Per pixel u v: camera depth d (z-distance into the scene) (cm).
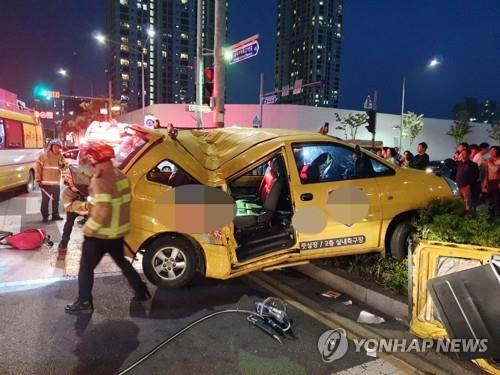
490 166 835
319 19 13400
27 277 528
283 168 512
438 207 499
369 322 418
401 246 524
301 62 13938
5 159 1192
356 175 521
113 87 13250
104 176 410
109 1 13250
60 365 330
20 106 1411
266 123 4450
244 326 406
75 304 421
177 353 353
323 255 498
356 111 4844
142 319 416
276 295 489
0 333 379
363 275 506
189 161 484
